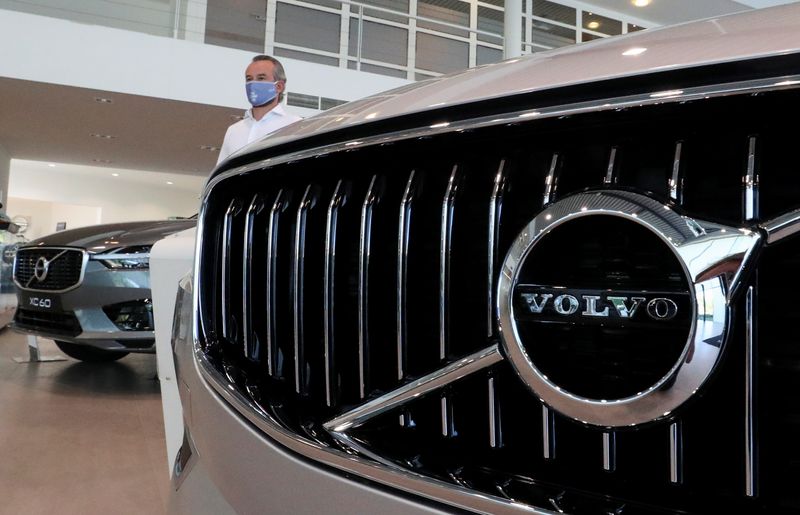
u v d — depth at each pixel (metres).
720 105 0.41
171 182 16.67
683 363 0.40
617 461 0.44
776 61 0.40
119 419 2.53
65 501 1.73
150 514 1.65
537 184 0.48
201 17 7.51
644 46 0.49
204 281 0.78
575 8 12.26
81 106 7.71
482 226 0.50
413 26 10.66
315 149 0.62
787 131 0.39
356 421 0.56
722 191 0.41
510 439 0.49
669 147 0.43
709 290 0.40
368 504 0.52
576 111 0.46
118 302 2.90
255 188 0.71
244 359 0.70
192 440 0.81
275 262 0.66
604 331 0.43
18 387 3.03
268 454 0.61
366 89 8.26
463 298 0.51
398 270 0.54
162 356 1.15
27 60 6.75
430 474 0.49
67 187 15.93
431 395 0.52
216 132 8.87
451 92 0.54
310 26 9.50
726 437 0.40
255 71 2.79
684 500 0.41
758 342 0.39
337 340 0.59
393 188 0.56
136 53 7.12
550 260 0.46
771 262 0.39
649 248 0.43
